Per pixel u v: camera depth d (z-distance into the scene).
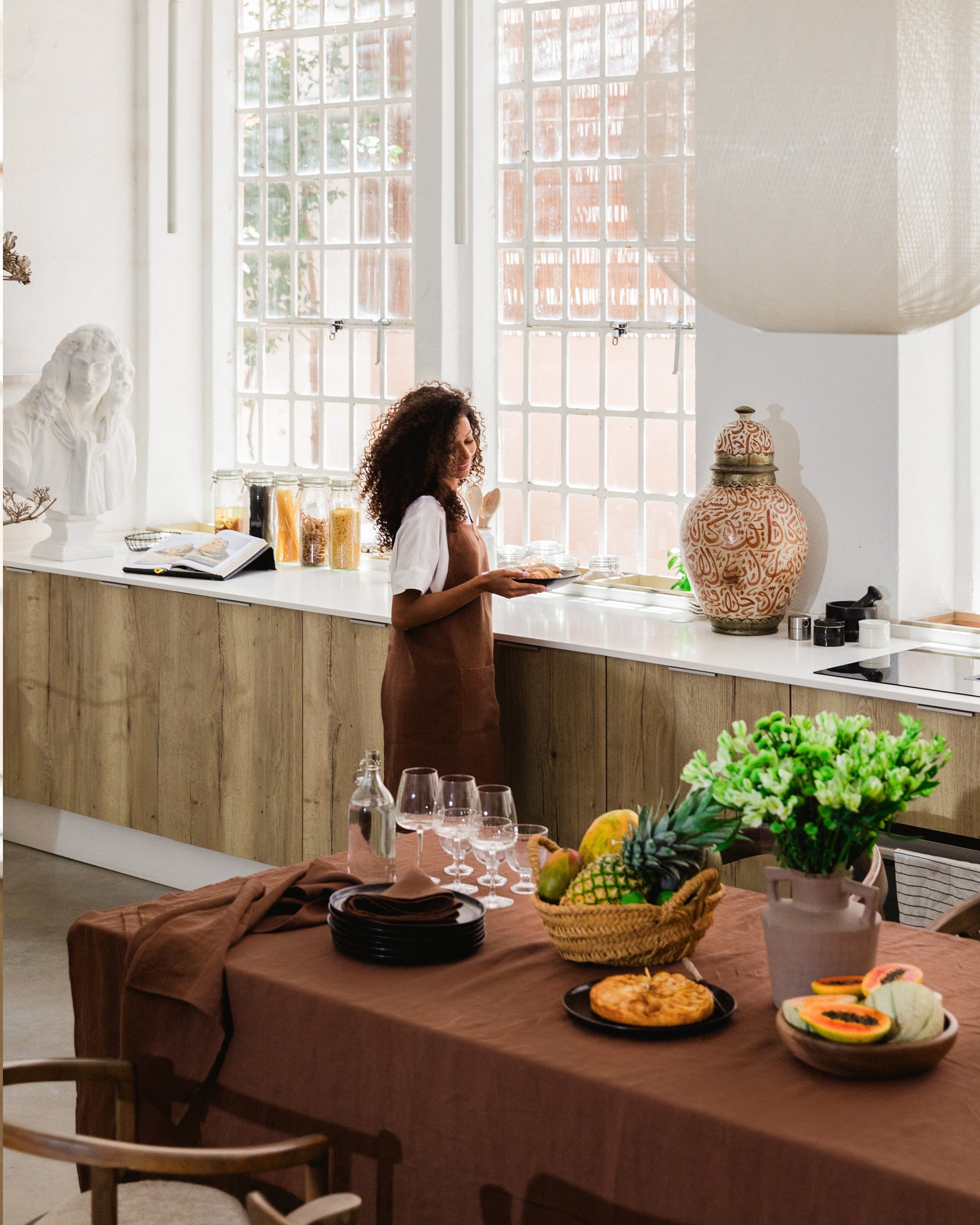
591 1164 1.69
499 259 5.03
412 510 3.79
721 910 2.34
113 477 5.12
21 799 5.25
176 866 4.86
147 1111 2.14
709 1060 1.75
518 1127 1.75
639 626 4.10
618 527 4.83
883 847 3.29
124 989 2.14
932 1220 1.43
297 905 2.32
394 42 5.23
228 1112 2.07
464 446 3.82
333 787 4.31
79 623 4.92
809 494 4.00
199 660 4.60
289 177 5.57
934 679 3.38
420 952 2.08
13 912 4.61
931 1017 1.70
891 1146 1.52
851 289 1.56
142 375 5.56
